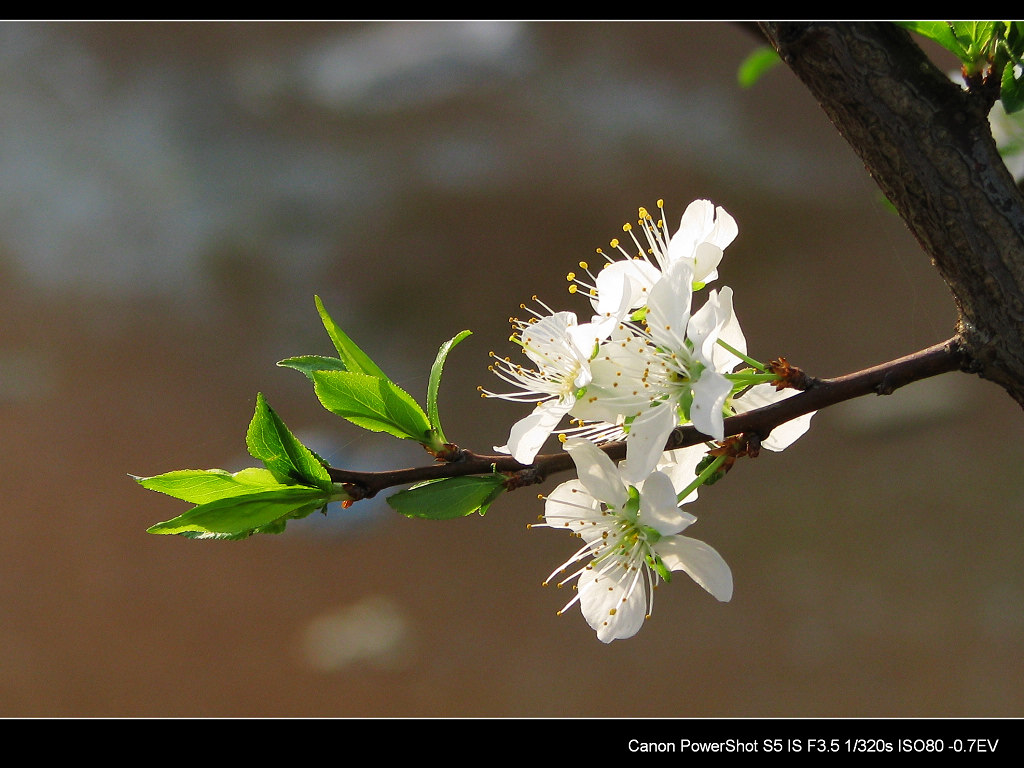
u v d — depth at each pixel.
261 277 13.14
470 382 11.70
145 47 15.45
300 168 14.22
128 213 13.74
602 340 1.68
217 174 14.09
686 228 1.80
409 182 14.10
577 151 14.52
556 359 1.73
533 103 15.02
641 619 1.71
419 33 15.52
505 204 13.92
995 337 1.45
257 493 1.57
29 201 13.91
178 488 1.59
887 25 1.36
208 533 1.58
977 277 1.42
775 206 14.08
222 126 14.58
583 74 15.39
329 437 9.97
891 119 1.38
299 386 11.56
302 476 1.60
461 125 14.78
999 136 1.99
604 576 1.75
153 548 9.51
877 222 13.65
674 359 1.61
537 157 14.39
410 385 11.69
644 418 1.58
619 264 1.76
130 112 14.77
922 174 1.39
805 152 14.76
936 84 1.37
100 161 14.20
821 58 1.37
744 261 13.49
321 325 12.54
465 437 10.70
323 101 14.85
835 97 1.40
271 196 13.86
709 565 1.69
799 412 1.58
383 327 12.63
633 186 14.15
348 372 1.63
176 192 13.93
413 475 1.64
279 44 15.51
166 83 15.02
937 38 1.40
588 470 1.70
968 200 1.38
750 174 14.44
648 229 1.88
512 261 13.41
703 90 15.45
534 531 9.53
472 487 1.62
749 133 14.94
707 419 1.53
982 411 10.38
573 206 14.01
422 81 14.90
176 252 13.36
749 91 15.41
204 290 13.04
